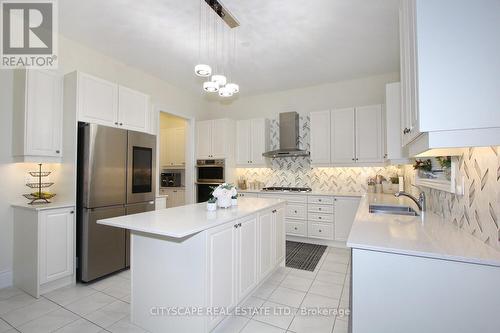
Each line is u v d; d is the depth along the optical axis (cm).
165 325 184
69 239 263
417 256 117
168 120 593
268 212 267
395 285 120
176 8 249
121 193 300
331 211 403
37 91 261
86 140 271
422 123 105
